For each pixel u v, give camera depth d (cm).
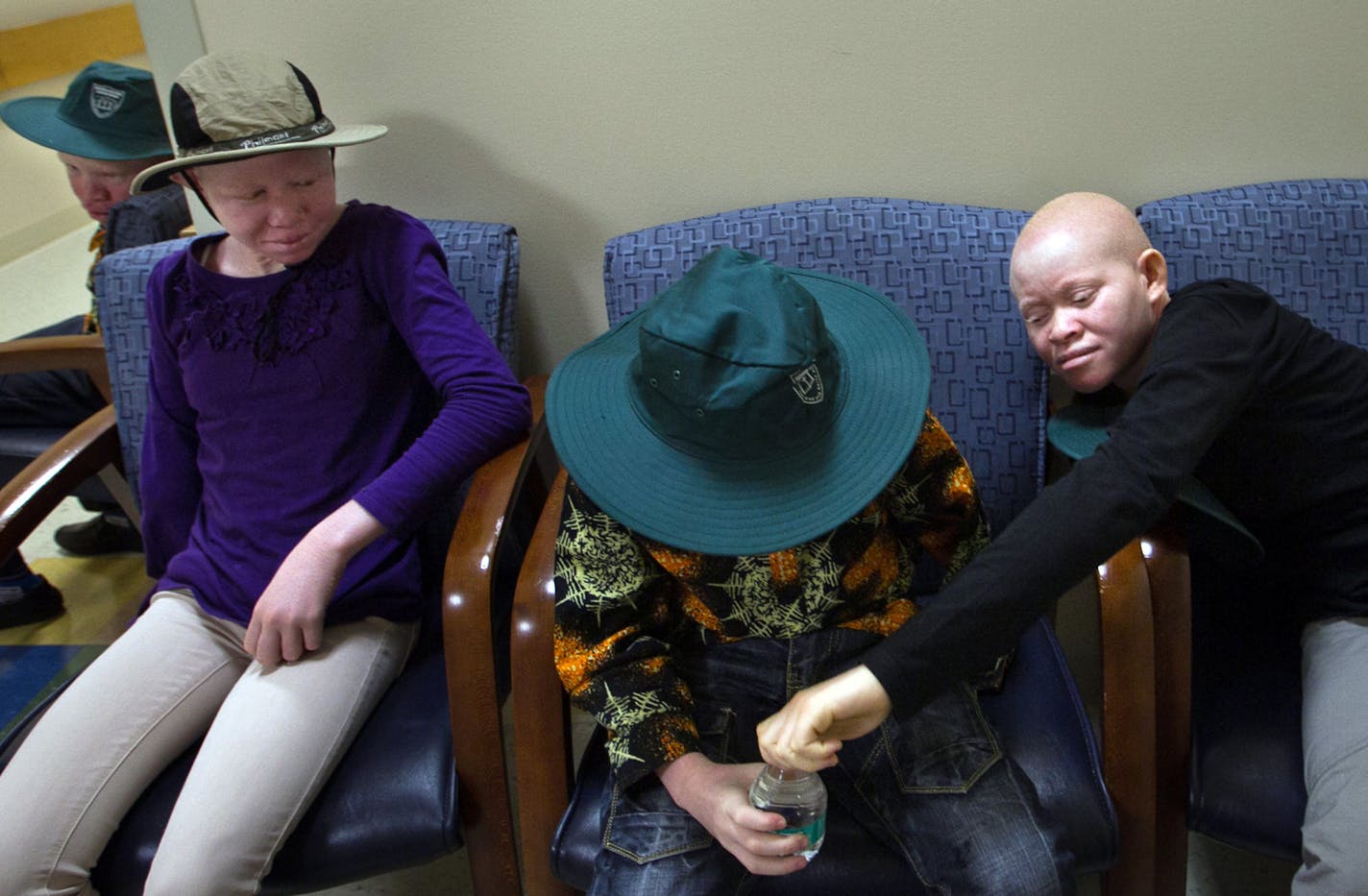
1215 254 129
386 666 118
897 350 99
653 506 90
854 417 93
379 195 154
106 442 142
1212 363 93
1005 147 140
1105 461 87
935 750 99
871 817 98
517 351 151
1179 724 104
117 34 412
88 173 188
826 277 110
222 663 119
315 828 104
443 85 146
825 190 146
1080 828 98
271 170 109
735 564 99
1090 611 166
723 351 86
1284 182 133
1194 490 103
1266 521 110
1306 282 129
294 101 112
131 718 110
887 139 141
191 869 98
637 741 95
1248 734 103
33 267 375
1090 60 134
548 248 155
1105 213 105
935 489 101
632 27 138
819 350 89
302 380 120
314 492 120
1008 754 101
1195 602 123
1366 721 95
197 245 125
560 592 100
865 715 81
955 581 84
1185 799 103
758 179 146
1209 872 135
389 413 125
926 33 134
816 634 101
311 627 110
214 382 121
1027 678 113
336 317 120
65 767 104
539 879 109
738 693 103
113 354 144
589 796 105
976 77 136
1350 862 88
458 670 108
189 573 122
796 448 90
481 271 142
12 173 379
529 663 105
